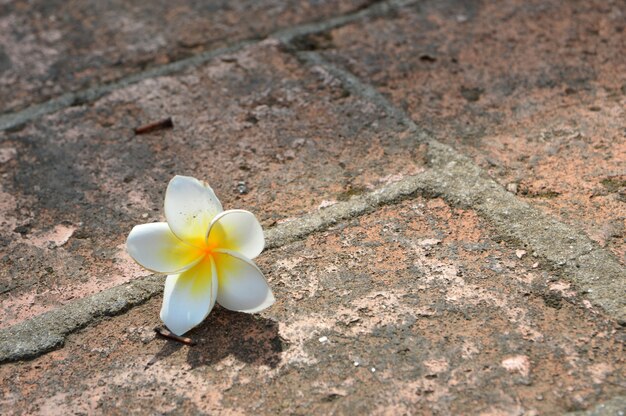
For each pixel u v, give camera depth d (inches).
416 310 30.4
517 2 40.9
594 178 33.5
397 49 39.0
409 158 34.7
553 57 38.1
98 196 34.4
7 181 35.1
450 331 30.0
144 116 37.1
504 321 30.1
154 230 30.2
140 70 39.1
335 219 32.9
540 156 34.4
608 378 28.9
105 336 30.6
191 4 42.2
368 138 35.5
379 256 31.8
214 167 35.0
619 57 37.9
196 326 30.5
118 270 32.2
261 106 37.0
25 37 41.1
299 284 31.2
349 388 29.0
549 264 31.3
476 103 36.5
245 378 29.4
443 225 32.5
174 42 40.3
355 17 40.8
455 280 31.1
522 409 28.4
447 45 39.0
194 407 29.0
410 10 40.9
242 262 30.0
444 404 28.6
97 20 41.7
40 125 37.1
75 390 29.6
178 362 29.9
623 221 32.2
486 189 33.4
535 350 29.5
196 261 30.1
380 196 33.5
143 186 34.6
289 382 29.2
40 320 31.1
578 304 30.4
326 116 36.4
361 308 30.6
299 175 34.4
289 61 38.8
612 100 36.2
